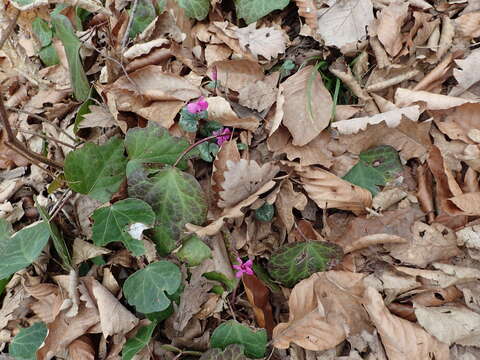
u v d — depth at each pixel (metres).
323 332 0.26
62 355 0.27
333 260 0.27
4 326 0.29
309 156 0.29
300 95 0.30
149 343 0.28
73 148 0.32
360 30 0.32
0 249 0.29
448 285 0.26
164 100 0.32
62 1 0.31
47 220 0.26
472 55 0.30
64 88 0.37
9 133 0.25
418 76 0.32
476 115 0.29
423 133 0.29
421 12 0.32
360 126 0.29
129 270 0.30
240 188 0.28
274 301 0.29
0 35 0.38
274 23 0.34
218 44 0.34
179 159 0.28
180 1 0.34
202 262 0.28
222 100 0.29
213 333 0.26
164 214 0.28
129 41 0.35
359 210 0.28
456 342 0.25
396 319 0.26
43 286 0.29
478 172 0.28
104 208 0.27
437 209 0.28
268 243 0.29
